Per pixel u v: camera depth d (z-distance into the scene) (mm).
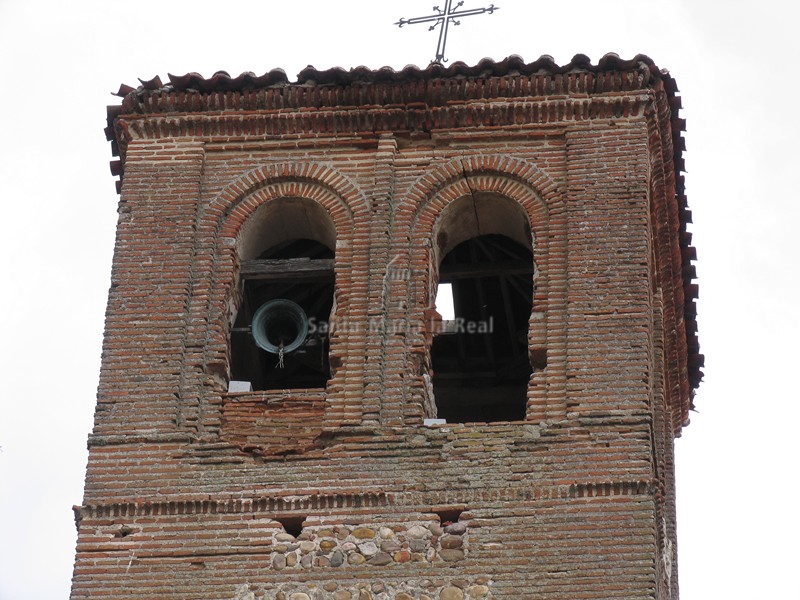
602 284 35250
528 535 32625
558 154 36938
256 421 34656
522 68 37375
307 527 33062
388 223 36469
